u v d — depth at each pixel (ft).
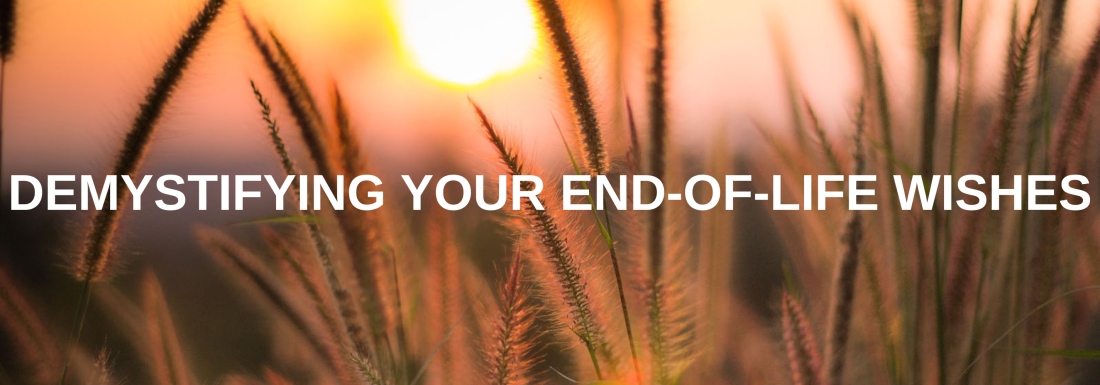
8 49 2.35
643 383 1.99
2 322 2.29
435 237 2.27
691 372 2.29
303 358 2.57
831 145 2.24
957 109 2.05
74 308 2.48
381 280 2.00
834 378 1.92
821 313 2.19
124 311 2.49
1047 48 2.07
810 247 2.38
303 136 1.96
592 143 2.05
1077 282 2.19
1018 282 2.12
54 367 2.32
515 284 1.95
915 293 2.12
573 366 2.25
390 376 2.02
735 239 2.52
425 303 2.25
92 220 2.22
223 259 2.30
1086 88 2.03
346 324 2.00
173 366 2.36
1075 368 2.31
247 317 2.90
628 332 1.94
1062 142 2.06
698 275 2.42
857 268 1.93
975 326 2.07
